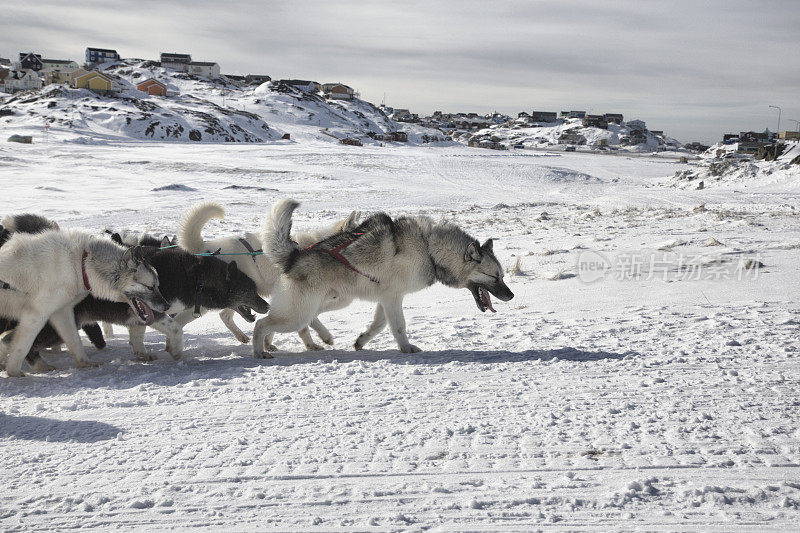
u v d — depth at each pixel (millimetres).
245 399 4688
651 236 12930
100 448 3832
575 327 6785
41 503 3148
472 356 5859
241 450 3729
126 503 3125
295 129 128125
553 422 3992
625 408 4195
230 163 53500
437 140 145375
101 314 6520
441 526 2840
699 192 31750
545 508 2961
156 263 6508
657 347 5746
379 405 4453
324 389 4883
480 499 3051
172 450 3760
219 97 158625
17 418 4438
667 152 146750
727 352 5449
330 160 60344
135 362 6512
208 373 5562
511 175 53188
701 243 11398
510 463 3430
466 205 29688
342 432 3949
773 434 3672
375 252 6203
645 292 8227
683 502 2971
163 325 6371
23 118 90500
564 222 17297
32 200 27078
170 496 3182
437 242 6379
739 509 2889
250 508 3043
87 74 106875
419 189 39438
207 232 17609
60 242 5910
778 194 30016
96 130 88688
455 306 8500
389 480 3283
